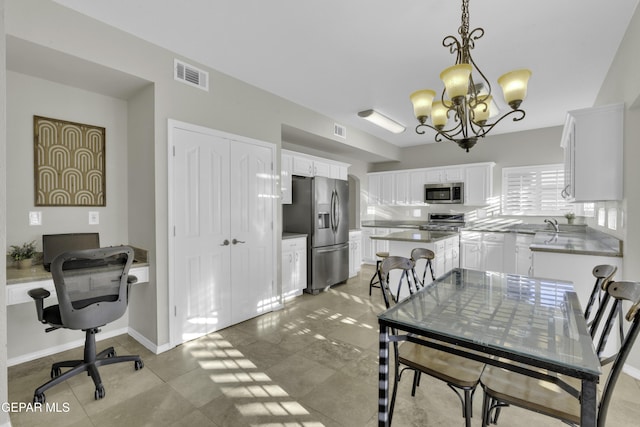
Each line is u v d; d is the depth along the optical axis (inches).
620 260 95.3
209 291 113.9
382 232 245.3
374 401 75.4
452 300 67.7
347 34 92.5
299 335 113.0
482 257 198.1
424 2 77.7
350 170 247.4
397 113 163.8
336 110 161.0
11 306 91.4
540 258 107.7
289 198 163.6
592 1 76.7
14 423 67.2
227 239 119.7
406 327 55.5
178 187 104.4
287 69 115.6
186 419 68.9
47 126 96.1
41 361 94.0
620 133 95.7
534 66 111.3
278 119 141.1
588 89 132.7
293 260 157.4
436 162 241.3
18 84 91.0
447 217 234.5
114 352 95.3
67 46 80.2
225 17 84.4
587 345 47.6
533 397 50.3
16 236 91.4
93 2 78.2
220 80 116.9
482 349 48.5
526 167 201.6
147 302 103.3
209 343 106.3
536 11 80.7
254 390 79.7
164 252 101.1
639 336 83.9
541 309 62.1
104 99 107.4
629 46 86.1
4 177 50.0
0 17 49.4
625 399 74.6
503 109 154.8
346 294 165.6
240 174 124.4
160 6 79.7
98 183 106.1
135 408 72.5
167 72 101.2
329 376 86.3
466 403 56.5
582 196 100.8
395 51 102.2
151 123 99.5
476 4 78.0
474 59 106.2
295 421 68.3
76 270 76.5
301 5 79.4
